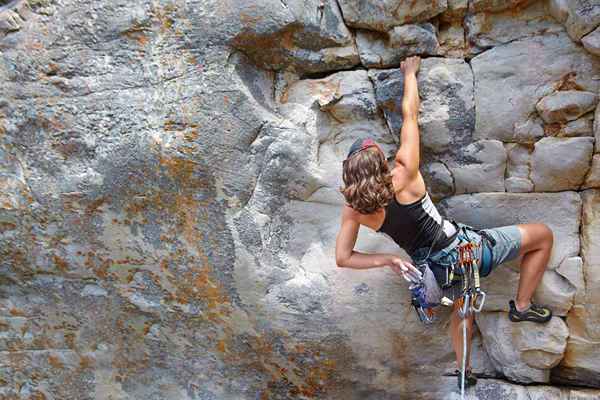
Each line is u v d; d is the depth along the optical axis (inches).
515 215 124.8
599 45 109.0
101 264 136.4
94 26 121.6
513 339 130.2
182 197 126.2
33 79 124.6
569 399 130.0
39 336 147.6
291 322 131.7
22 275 141.1
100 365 148.0
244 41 119.0
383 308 130.9
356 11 119.2
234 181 123.8
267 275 128.7
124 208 129.4
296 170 125.1
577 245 122.8
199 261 130.3
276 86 127.3
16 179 130.2
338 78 124.9
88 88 123.7
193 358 142.6
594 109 114.7
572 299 124.0
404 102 116.9
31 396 150.4
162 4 119.0
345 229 114.5
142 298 138.3
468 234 115.6
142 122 122.9
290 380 140.0
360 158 105.7
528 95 117.1
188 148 121.8
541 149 118.6
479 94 119.4
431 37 118.1
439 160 124.6
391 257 113.9
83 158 127.0
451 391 137.3
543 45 115.6
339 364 135.9
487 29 118.3
